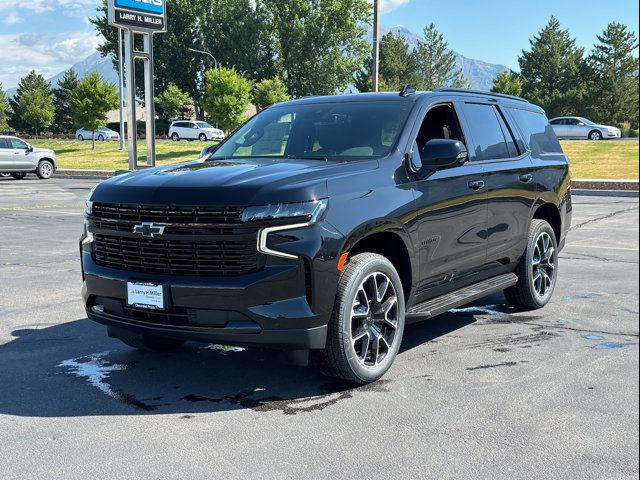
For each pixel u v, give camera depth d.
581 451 3.35
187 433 3.62
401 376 4.54
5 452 3.38
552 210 6.85
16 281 7.78
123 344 5.38
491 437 3.53
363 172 4.39
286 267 3.88
